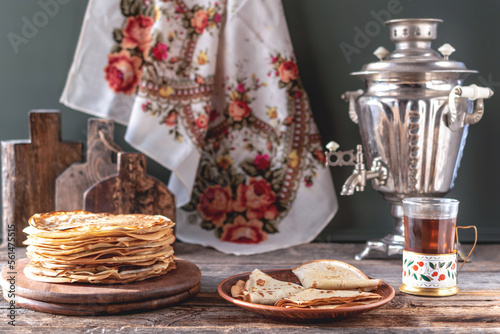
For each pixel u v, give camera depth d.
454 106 1.10
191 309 0.93
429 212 0.98
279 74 1.44
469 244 1.47
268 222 1.48
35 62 1.54
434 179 1.20
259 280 0.95
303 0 1.49
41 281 0.94
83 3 1.53
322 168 1.49
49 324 0.85
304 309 0.81
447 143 1.18
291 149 1.48
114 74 1.50
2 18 1.54
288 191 1.48
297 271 1.02
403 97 1.16
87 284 0.92
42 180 1.44
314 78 1.51
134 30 1.50
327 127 1.52
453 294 0.99
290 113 1.46
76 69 1.50
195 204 1.52
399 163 1.20
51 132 1.43
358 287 0.93
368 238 1.52
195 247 1.43
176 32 1.41
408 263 1.00
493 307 0.93
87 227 0.93
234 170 1.50
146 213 1.34
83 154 1.47
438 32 1.47
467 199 1.50
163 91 1.40
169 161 1.39
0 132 1.55
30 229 0.95
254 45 1.45
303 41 1.50
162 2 1.39
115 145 1.42
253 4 1.43
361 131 1.27
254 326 0.84
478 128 1.48
